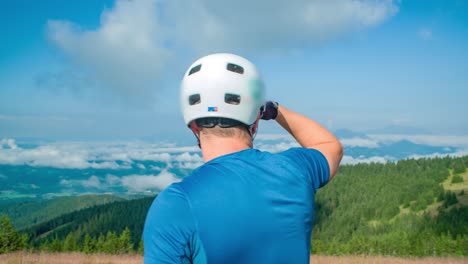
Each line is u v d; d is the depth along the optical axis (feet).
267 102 6.63
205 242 4.85
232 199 5.05
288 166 5.59
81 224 614.34
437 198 518.37
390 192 575.79
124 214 625.82
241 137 5.90
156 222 4.99
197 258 4.95
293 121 6.75
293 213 5.28
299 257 5.25
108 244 218.59
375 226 487.61
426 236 350.23
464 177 622.13
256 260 4.99
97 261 76.74
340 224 515.50
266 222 5.08
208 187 5.09
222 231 4.90
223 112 5.65
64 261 72.54
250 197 5.13
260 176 5.36
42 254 79.92
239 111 5.72
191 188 5.08
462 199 497.05
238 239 4.93
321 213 561.43
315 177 5.89
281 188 5.34
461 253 217.77
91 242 220.43
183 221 4.90
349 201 583.99
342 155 6.67
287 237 5.17
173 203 4.99
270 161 5.58
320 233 508.53
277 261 5.08
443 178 634.84
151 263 4.93
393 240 256.52
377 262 100.68
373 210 530.27
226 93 5.66
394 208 514.27
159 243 4.93
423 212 481.87
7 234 178.09
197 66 5.93
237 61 5.90
